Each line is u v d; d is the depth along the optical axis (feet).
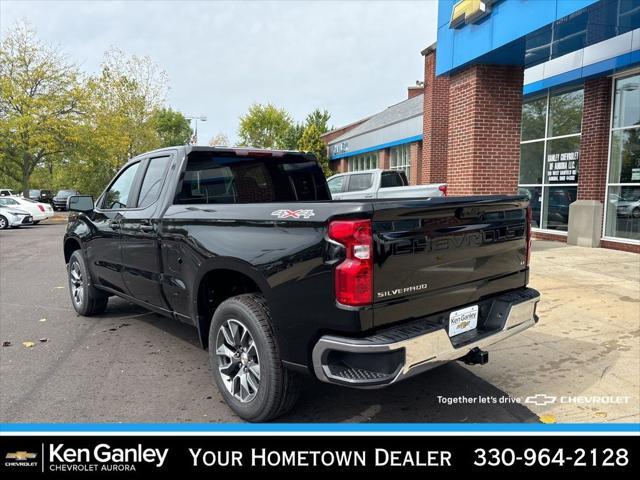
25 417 11.32
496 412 11.59
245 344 10.96
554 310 19.33
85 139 96.37
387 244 8.90
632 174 33.09
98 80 111.34
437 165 60.13
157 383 13.15
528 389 12.69
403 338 8.82
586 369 13.85
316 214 9.14
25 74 91.56
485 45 27.96
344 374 8.96
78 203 17.08
